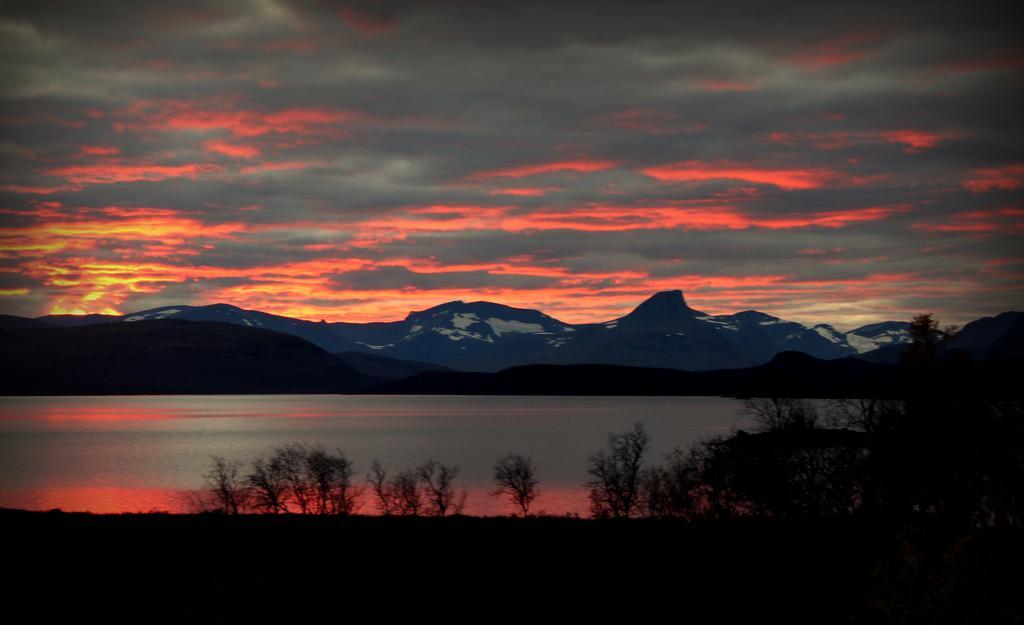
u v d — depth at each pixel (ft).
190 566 198.29
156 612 170.19
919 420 147.43
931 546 94.38
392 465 603.26
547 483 483.92
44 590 182.09
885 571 90.27
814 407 200.44
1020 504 144.97
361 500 386.93
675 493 246.27
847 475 176.76
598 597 178.19
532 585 187.01
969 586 86.12
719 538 196.65
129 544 216.33
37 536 221.87
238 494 342.44
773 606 161.99
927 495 149.07
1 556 204.23
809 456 190.19
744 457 203.41
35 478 554.05
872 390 171.42
